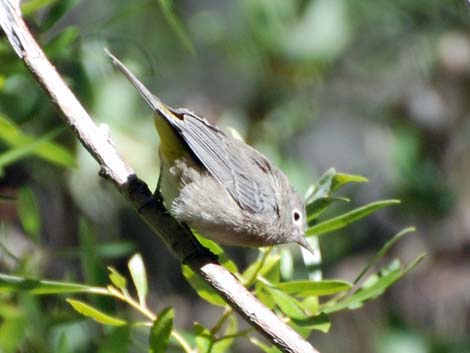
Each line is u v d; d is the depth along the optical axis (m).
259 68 14.73
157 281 14.51
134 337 9.24
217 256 8.09
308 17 14.24
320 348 14.68
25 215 8.88
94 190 13.42
